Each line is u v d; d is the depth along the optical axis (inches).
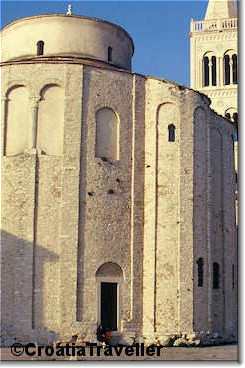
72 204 1665.8
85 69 1732.3
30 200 1656.0
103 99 1744.6
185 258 1754.4
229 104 3511.3
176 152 1792.6
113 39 1958.7
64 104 1705.2
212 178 1978.3
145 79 1822.1
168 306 1717.5
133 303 1706.4
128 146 1769.2
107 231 1699.1
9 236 1651.1
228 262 1994.3
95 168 1707.7
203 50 3617.1
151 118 1806.1
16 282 1624.0
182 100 1822.1
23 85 1721.2
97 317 1644.9
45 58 1755.7
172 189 1775.3
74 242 1651.1
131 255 1724.9
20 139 1706.4
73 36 1892.2
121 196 1734.7
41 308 1612.9
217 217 1983.3
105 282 1678.2
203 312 1786.4
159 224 1754.4
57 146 1692.9
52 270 1631.4
